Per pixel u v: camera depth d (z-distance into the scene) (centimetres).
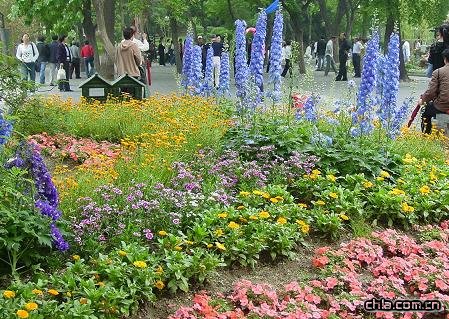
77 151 996
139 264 532
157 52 5059
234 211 658
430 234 708
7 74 759
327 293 572
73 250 584
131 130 1088
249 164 794
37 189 578
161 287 536
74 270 533
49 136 1056
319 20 5509
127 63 1546
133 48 1541
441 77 1206
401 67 2944
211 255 578
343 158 829
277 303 538
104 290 496
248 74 991
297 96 1112
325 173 823
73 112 1179
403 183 800
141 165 766
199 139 920
